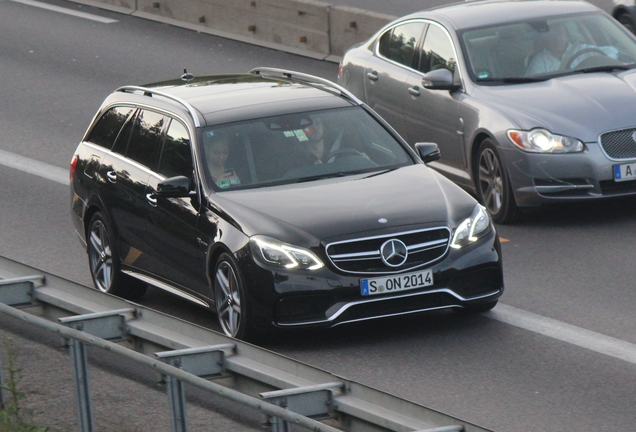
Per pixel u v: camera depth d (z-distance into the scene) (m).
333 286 28.48
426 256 29.11
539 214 41.34
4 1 88.31
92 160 36.16
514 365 27.55
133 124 35.19
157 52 72.56
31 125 59.28
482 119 40.69
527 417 24.44
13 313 21.22
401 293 28.80
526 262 36.09
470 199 30.59
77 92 64.81
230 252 29.36
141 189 33.38
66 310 25.02
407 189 30.59
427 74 42.62
